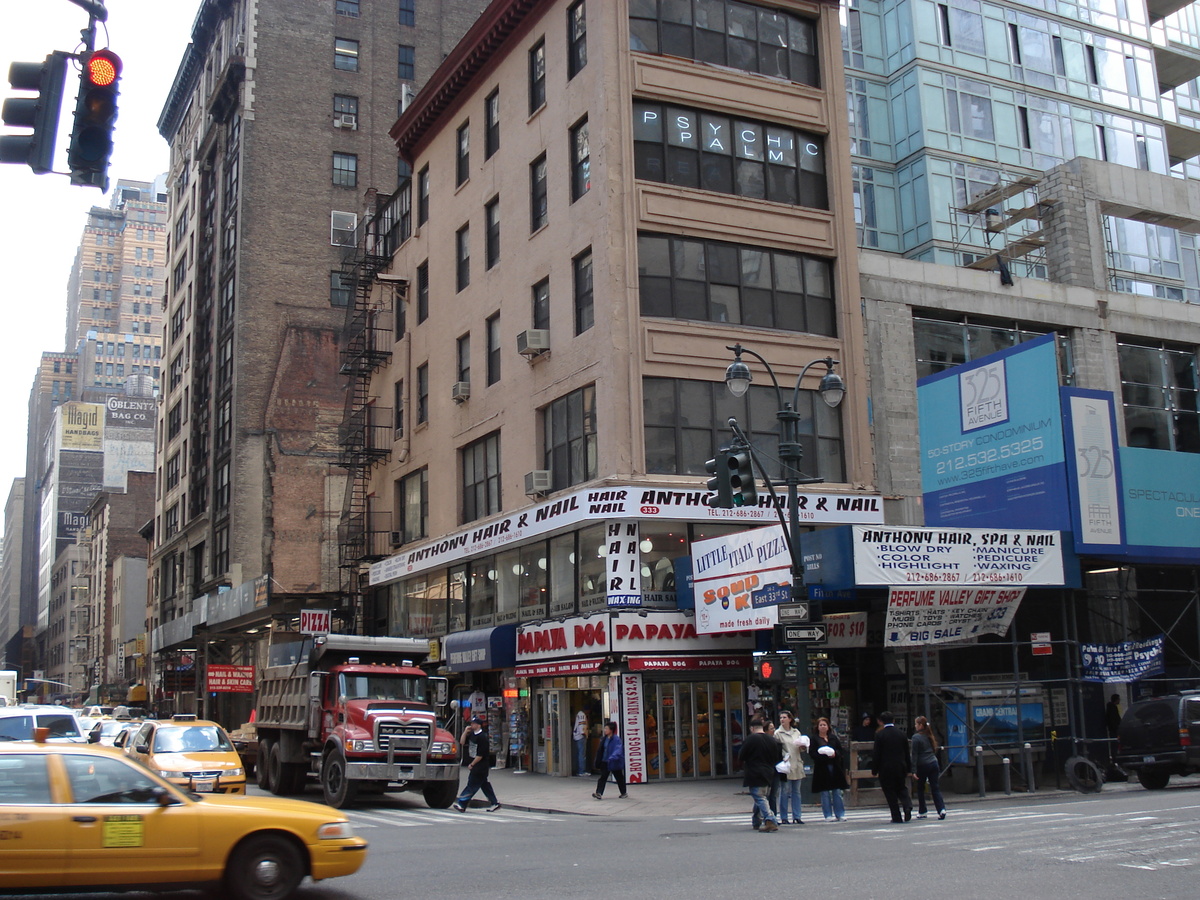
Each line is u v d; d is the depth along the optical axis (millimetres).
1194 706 21891
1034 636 23250
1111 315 36219
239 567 54125
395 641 23984
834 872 11438
